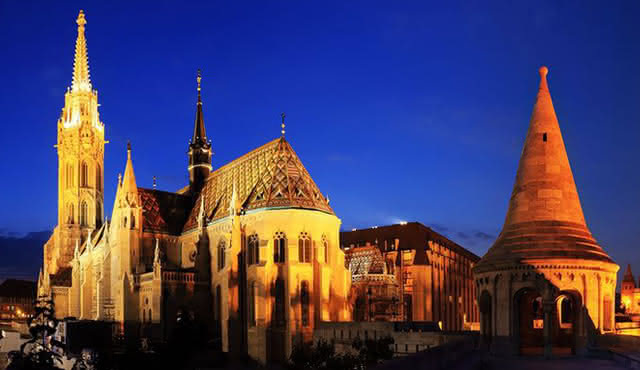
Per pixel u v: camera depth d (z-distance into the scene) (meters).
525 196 47.31
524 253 44.47
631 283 167.25
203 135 143.38
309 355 72.88
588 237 45.78
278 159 111.44
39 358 47.97
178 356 93.62
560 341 53.34
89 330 103.00
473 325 164.00
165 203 131.38
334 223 108.06
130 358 89.75
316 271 102.44
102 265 130.00
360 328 85.19
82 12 187.00
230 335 101.62
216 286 111.56
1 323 172.88
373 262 125.44
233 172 125.19
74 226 177.00
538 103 48.69
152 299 109.12
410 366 24.27
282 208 102.25
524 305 53.69
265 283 99.62
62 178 180.50
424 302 143.75
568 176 47.38
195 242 120.81
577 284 43.34
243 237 106.00
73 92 182.75
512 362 40.28
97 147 182.25
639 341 40.44
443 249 158.88
